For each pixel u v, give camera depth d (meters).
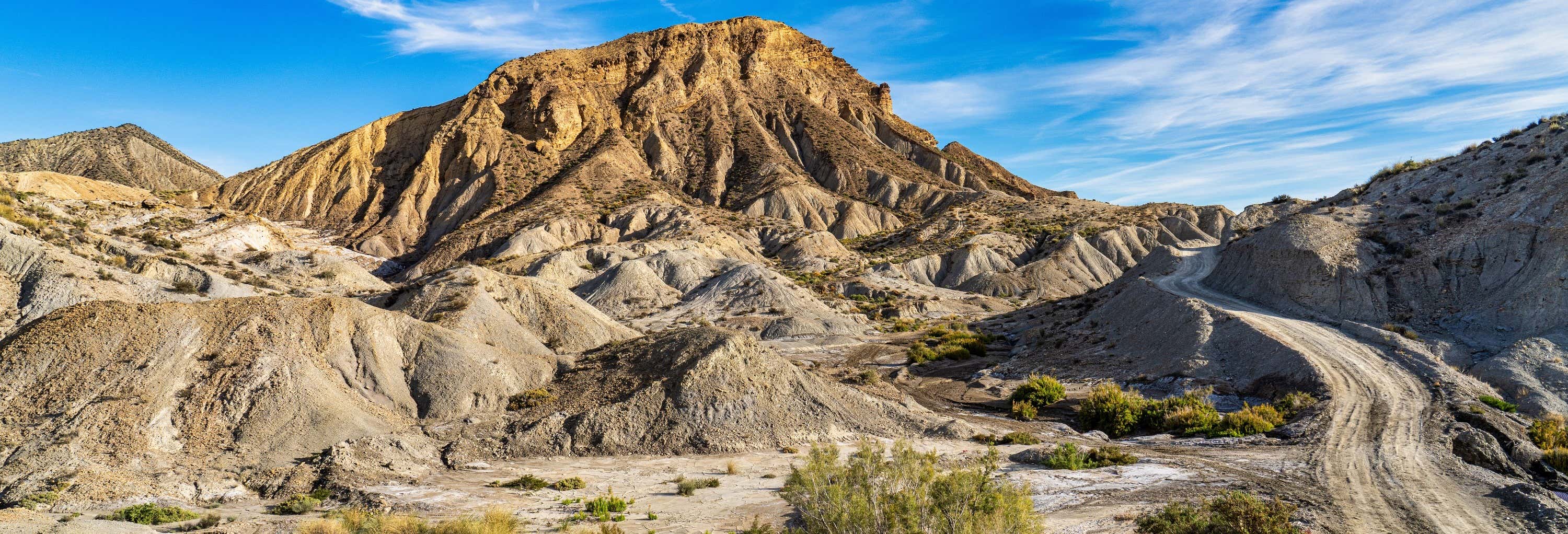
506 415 35.44
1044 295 106.06
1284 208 103.88
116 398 29.66
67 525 19.22
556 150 187.50
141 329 33.19
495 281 50.00
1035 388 47.09
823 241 139.62
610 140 188.50
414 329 39.28
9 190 92.00
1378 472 26.70
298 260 85.19
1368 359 42.56
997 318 85.00
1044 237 137.50
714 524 22.45
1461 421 32.97
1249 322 49.41
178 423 29.61
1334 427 33.62
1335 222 60.72
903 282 114.56
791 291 90.12
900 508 16.84
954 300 102.56
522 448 32.28
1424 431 31.84
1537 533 19.81
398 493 26.03
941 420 38.22
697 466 30.61
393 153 185.75
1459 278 49.19
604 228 144.38
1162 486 25.62
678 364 37.31
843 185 183.62
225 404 30.89
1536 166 54.53
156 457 27.48
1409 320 48.38
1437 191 60.84
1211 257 83.38
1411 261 52.28
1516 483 24.31
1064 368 54.75
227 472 27.34
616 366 39.50
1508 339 42.81
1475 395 36.09
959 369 59.81
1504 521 20.94
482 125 184.88
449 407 35.75
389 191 175.75
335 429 31.05
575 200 157.62
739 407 35.06
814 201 169.12
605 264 114.62
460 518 21.91
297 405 31.53
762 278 91.75
